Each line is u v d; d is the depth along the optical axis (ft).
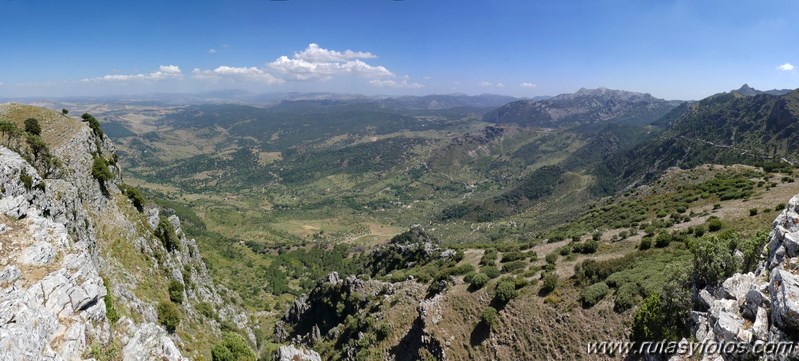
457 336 194.08
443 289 236.84
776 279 72.69
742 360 69.82
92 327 97.91
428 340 196.95
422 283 273.95
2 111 241.55
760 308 72.43
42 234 113.39
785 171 336.90
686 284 104.78
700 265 101.71
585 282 181.47
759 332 69.46
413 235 639.35
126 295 171.53
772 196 237.86
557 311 172.76
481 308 201.05
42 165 196.34
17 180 149.59
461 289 224.74
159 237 290.15
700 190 334.24
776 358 64.90
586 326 155.43
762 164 388.57
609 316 150.41
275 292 568.00
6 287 88.17
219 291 376.48
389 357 213.25
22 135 196.85
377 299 276.62
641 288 149.38
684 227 229.45
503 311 190.90
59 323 89.92
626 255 198.18
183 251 321.93
